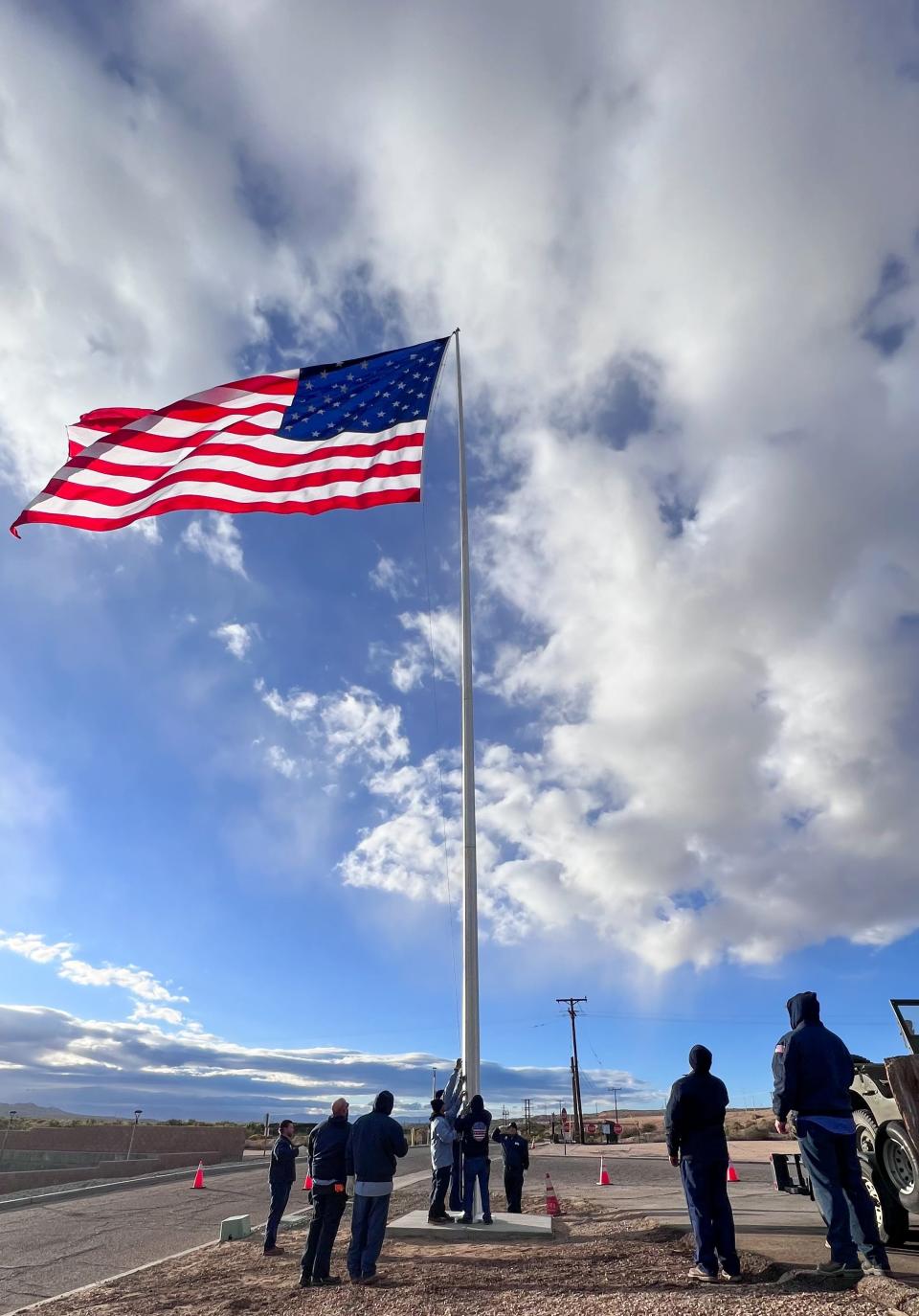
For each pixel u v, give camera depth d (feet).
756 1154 94.17
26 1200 61.11
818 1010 19.52
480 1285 22.03
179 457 48.34
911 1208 21.99
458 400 55.42
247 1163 101.91
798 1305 15.19
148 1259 35.22
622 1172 75.97
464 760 45.19
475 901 42.22
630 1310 16.43
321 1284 25.14
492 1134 41.34
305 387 50.31
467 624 48.55
